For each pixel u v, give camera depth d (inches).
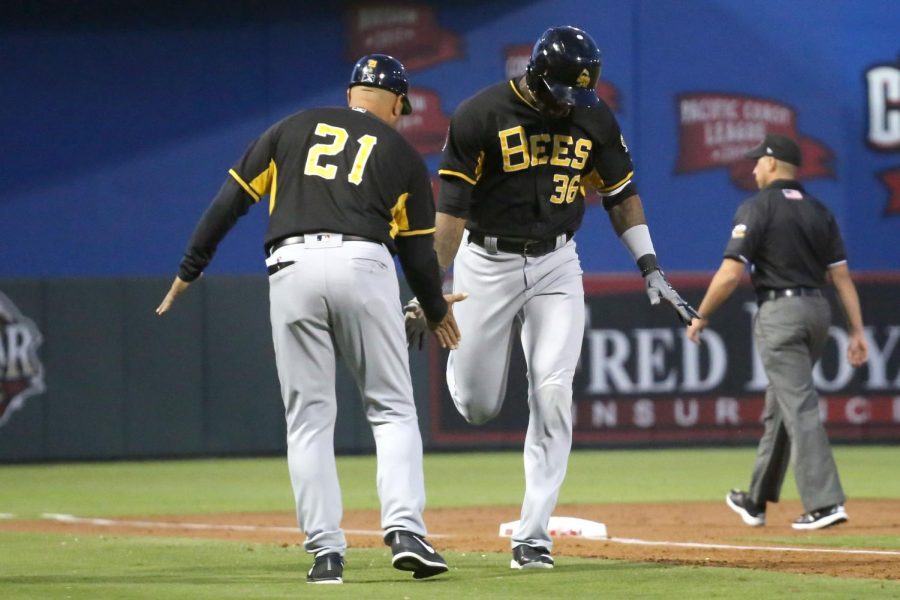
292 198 680.4
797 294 1077.8
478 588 665.6
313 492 684.7
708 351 2161.7
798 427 1066.7
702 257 2463.1
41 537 1015.6
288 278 675.4
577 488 1553.9
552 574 725.9
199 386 2066.9
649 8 2458.2
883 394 2151.8
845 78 2476.6
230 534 1066.7
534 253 764.0
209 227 689.0
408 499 681.0
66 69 2410.2
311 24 2442.2
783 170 1094.4
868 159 2479.1
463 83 2442.2
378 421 693.3
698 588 668.1
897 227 2480.3
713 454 2063.2
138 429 2046.0
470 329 776.9
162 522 1206.9
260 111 2443.4
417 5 2437.3
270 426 2084.2
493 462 1959.9
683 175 2459.4
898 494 1440.7
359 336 680.4
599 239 2427.4
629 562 791.1
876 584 684.1
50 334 2031.3
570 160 755.4
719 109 2463.1
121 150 2420.0
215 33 2433.6
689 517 1206.3
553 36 740.0
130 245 2418.8
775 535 1016.9
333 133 687.7
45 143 2405.3
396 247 701.3
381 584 683.4
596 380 2144.4
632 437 2148.1
